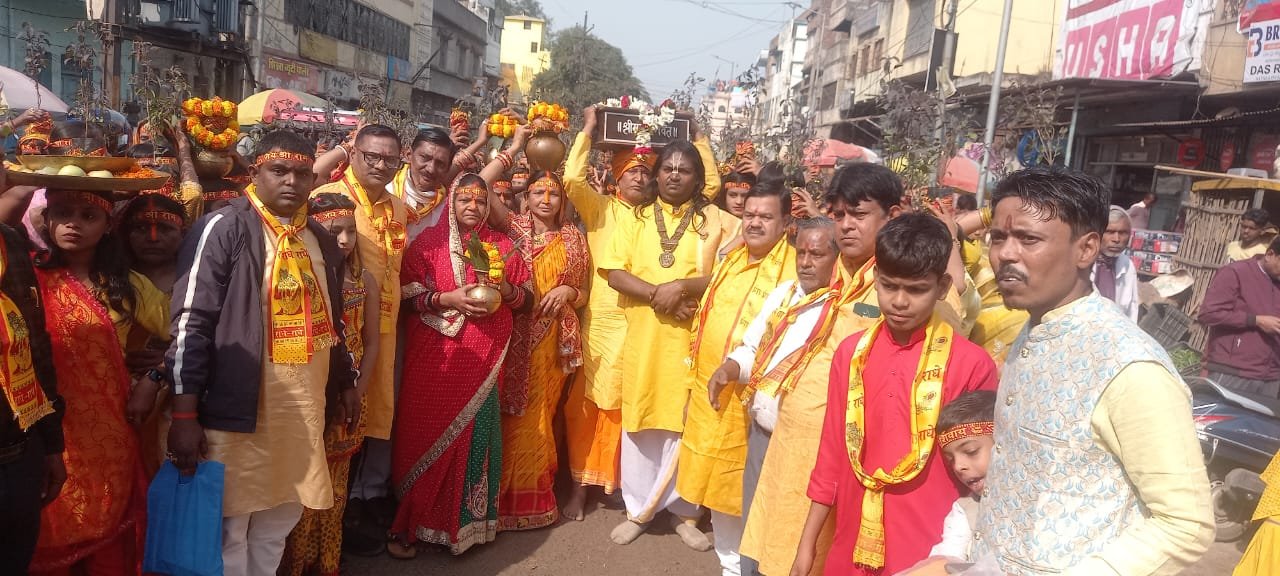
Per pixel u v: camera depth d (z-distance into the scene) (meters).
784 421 3.24
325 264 3.40
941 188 5.65
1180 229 12.70
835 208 3.16
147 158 4.11
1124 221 5.28
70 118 5.95
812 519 2.88
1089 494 1.92
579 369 4.91
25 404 2.51
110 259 3.10
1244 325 5.98
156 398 3.15
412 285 4.21
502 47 66.12
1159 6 13.45
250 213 3.15
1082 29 15.64
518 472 4.61
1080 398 1.91
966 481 2.50
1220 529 5.14
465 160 4.78
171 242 3.33
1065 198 1.89
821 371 3.17
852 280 3.19
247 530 3.28
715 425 4.07
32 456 2.60
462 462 4.17
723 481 4.06
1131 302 5.39
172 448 2.96
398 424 4.27
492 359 4.20
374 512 4.54
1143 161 14.07
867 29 28.64
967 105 16.92
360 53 30.12
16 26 17.03
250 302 3.08
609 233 4.95
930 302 2.61
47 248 3.24
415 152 4.38
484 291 4.02
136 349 3.29
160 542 3.01
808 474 3.16
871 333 2.79
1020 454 2.03
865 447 2.74
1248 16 11.12
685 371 4.51
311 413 3.23
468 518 4.23
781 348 3.38
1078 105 14.26
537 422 4.64
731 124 11.96
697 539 4.57
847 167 3.18
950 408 2.52
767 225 3.96
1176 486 1.78
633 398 4.53
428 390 4.16
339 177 4.46
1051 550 1.94
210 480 3.01
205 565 3.01
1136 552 1.82
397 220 4.10
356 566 4.11
